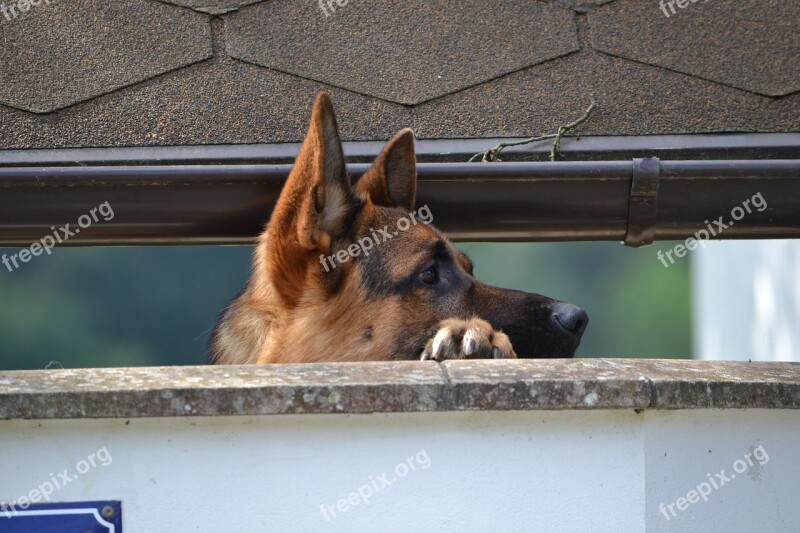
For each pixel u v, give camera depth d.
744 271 12.67
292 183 5.82
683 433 4.27
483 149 6.27
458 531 4.18
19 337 30.05
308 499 4.15
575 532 4.21
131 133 6.24
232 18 6.94
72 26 6.86
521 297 6.32
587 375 4.20
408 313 6.06
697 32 6.93
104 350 29.94
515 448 4.19
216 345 6.52
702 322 16.47
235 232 6.21
